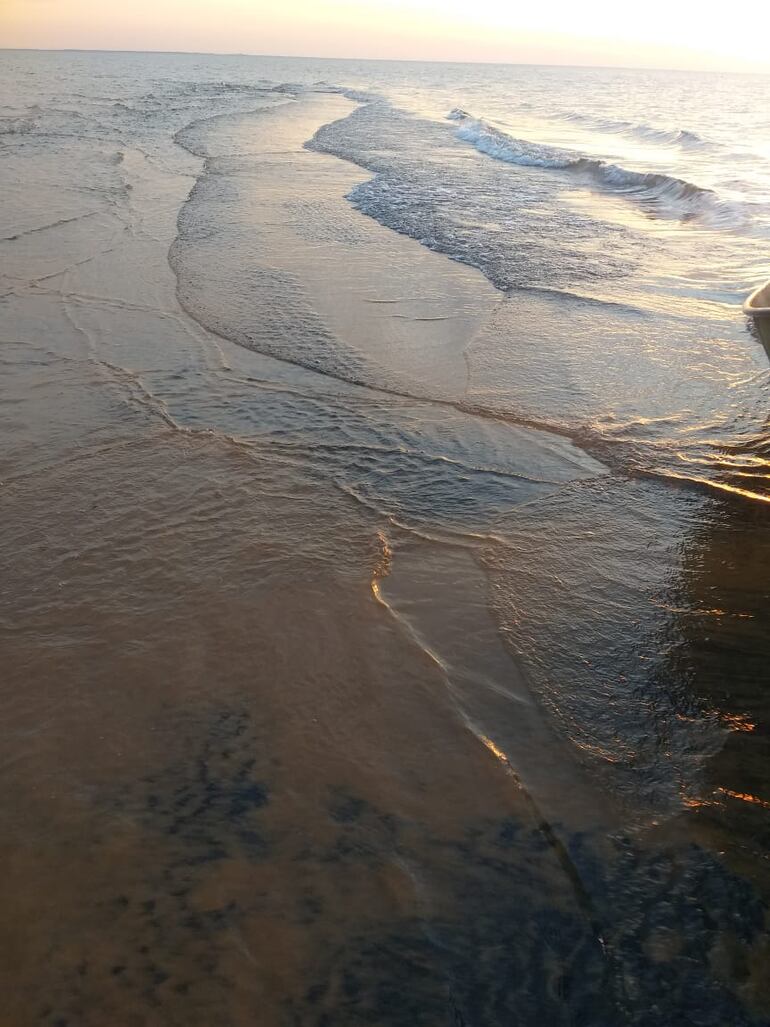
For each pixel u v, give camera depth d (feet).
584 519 10.78
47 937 5.47
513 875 5.96
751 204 31.96
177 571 9.56
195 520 10.63
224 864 6.02
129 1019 4.98
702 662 8.14
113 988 5.16
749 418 13.69
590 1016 5.05
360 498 11.28
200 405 14.21
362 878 5.92
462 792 6.68
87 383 14.98
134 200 30.99
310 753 7.06
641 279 22.26
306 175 38.32
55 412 13.76
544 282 21.79
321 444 12.88
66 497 11.13
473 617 8.88
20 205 29.04
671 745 7.16
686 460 12.30
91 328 17.81
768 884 5.85
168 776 6.79
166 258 23.27
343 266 23.06
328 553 9.96
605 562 9.85
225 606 8.95
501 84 170.19
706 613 8.87
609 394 14.80
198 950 5.41
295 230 27.12
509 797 6.64
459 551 10.08
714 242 26.66
